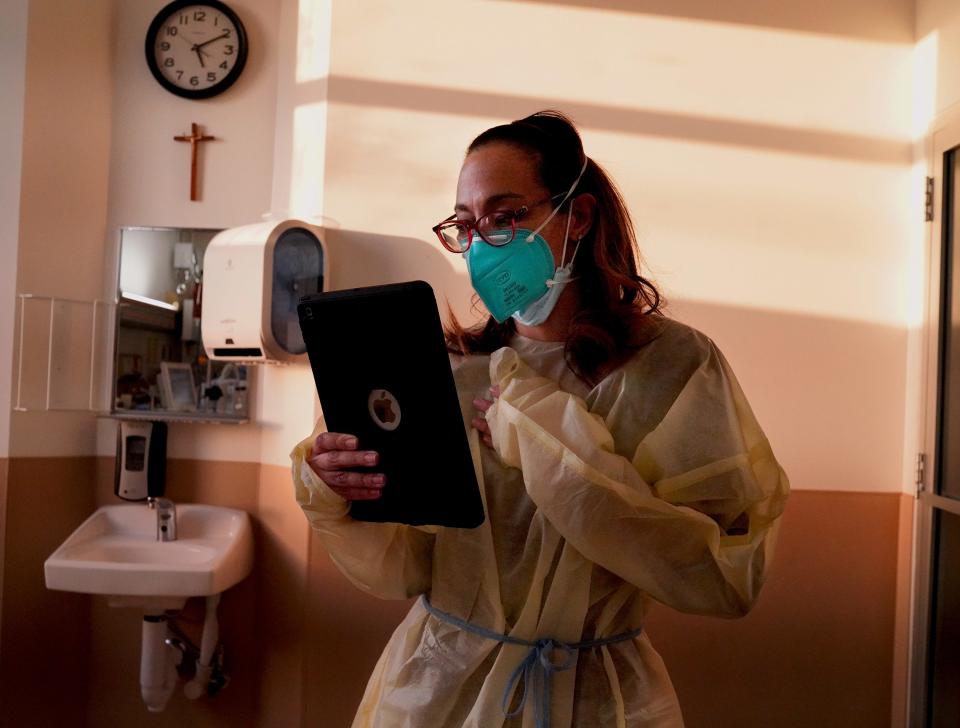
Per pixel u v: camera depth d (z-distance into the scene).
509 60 2.63
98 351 2.93
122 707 2.93
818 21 2.64
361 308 1.08
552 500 1.07
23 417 2.76
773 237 2.62
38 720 2.81
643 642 1.22
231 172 2.95
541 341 1.32
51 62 2.81
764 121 2.62
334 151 2.63
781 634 2.58
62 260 2.86
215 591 2.48
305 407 2.67
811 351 2.61
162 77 2.93
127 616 2.95
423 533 1.30
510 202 1.24
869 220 2.63
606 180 1.33
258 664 2.80
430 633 1.22
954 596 2.36
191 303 2.92
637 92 2.62
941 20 2.48
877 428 2.61
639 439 1.16
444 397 1.06
